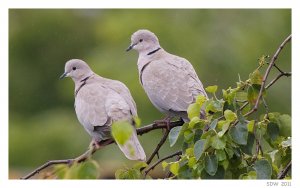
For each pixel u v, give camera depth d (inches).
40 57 789.2
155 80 382.3
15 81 778.2
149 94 384.8
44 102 773.3
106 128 341.4
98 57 696.4
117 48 690.2
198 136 272.2
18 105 768.9
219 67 658.2
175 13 694.5
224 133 263.7
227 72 657.0
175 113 373.1
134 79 650.2
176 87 374.3
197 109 276.2
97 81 372.2
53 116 712.4
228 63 657.6
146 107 635.5
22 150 700.7
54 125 700.0
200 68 658.2
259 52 667.4
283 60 670.5
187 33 679.1
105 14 773.3
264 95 278.4
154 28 684.7
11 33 791.7
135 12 703.7
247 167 270.7
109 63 677.3
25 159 695.7
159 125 358.0
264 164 265.1
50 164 283.1
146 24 688.4
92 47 776.9
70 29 787.4
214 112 276.4
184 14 690.8
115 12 749.3
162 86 378.0
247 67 659.4
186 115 368.5
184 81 374.9
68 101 744.3
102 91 355.9
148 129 354.0
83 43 784.3
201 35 677.3
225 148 265.1
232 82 654.5
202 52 666.2
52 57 787.4
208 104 273.9
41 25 790.5
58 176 238.5
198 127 272.7
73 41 784.3
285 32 679.1
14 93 772.0
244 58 661.9
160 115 634.2
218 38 668.1
